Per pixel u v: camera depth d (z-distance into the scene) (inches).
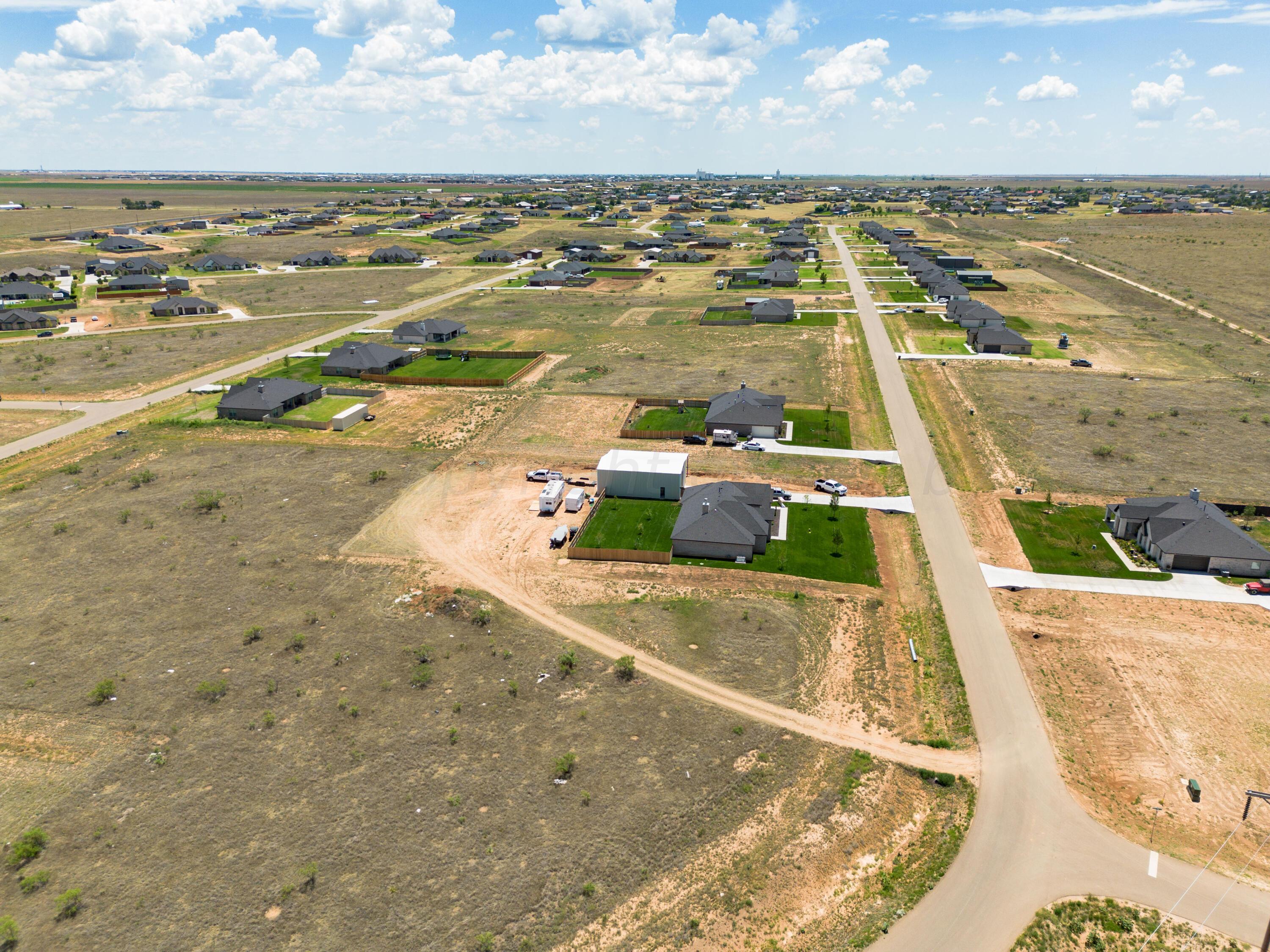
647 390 4284.0
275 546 2608.3
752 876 1395.2
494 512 2874.0
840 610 2251.5
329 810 1530.5
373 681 1924.2
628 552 2513.5
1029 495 2974.9
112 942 1263.5
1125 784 1627.7
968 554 2566.4
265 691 1882.4
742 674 1961.1
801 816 1525.6
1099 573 2434.8
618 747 1701.5
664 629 2149.4
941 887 1381.6
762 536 2564.0
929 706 1862.7
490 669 1969.7
